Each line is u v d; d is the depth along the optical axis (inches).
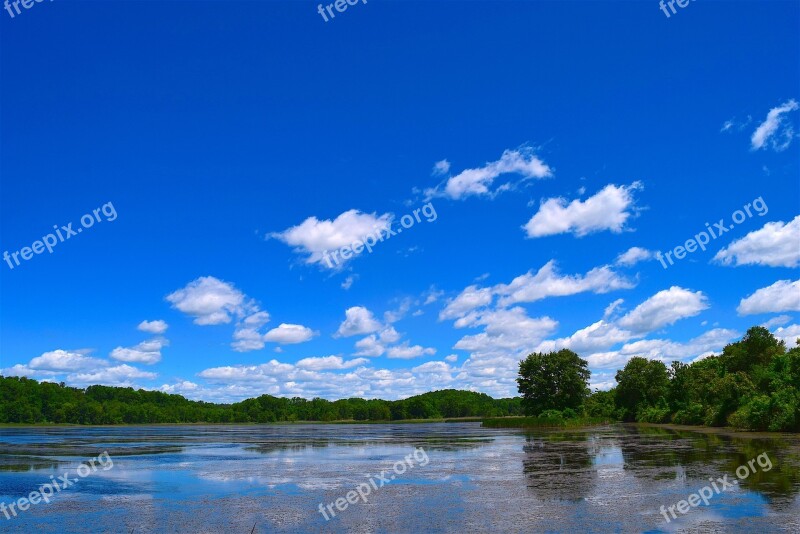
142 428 6254.9
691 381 4340.6
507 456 1753.2
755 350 3954.2
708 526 751.1
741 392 3346.5
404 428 5295.3
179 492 1107.9
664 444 2037.4
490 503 944.3
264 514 886.4
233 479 1288.1
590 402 5708.7
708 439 2244.1
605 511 858.1
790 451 1626.5
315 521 832.3
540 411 5093.5
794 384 2723.9
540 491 1051.3
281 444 2583.7
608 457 1621.6
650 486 1071.0
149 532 781.9
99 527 813.2
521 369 5251.0
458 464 1539.1
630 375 5329.7
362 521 826.2
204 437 3479.3
